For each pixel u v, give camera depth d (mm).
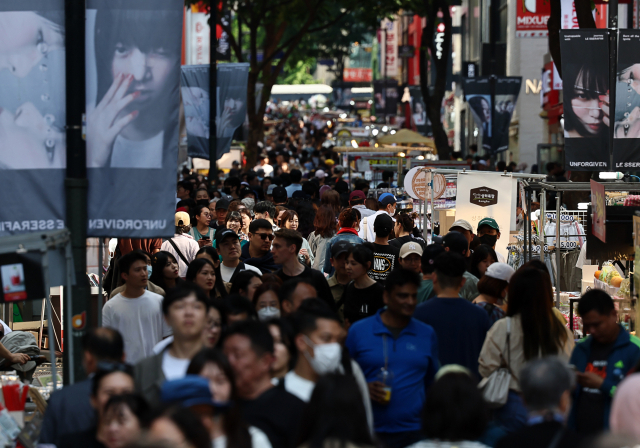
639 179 30578
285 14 82500
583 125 31406
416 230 33844
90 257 33156
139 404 11125
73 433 12477
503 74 73062
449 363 16969
